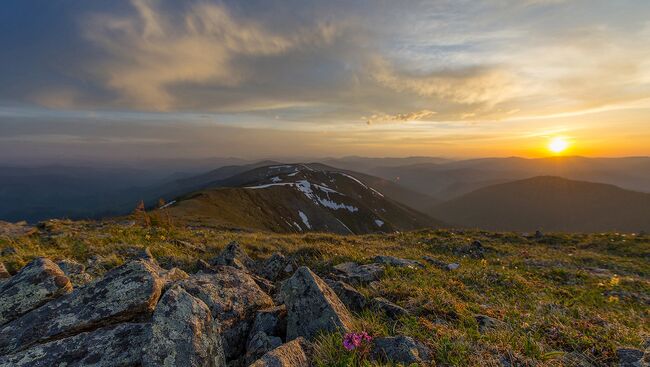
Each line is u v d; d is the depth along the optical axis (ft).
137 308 20.61
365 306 26.63
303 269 24.35
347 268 42.91
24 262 42.57
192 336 17.47
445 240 95.55
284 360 16.30
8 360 17.20
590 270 65.26
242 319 24.39
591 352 20.48
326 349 17.93
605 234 108.88
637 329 29.63
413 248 82.99
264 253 63.82
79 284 31.78
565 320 27.63
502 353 19.22
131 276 22.58
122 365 17.25
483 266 57.98
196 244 66.44
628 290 49.98
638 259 79.51
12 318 20.86
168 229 86.84
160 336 17.02
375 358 17.74
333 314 20.94
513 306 33.99
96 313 20.16
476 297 36.50
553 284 50.93
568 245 97.50
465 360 17.95
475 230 121.49
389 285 34.30
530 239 105.19
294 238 89.71
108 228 79.92
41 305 21.63
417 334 20.99
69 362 17.26
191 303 19.02
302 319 21.75
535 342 20.95
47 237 61.57
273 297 31.89
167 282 24.84
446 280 41.81
